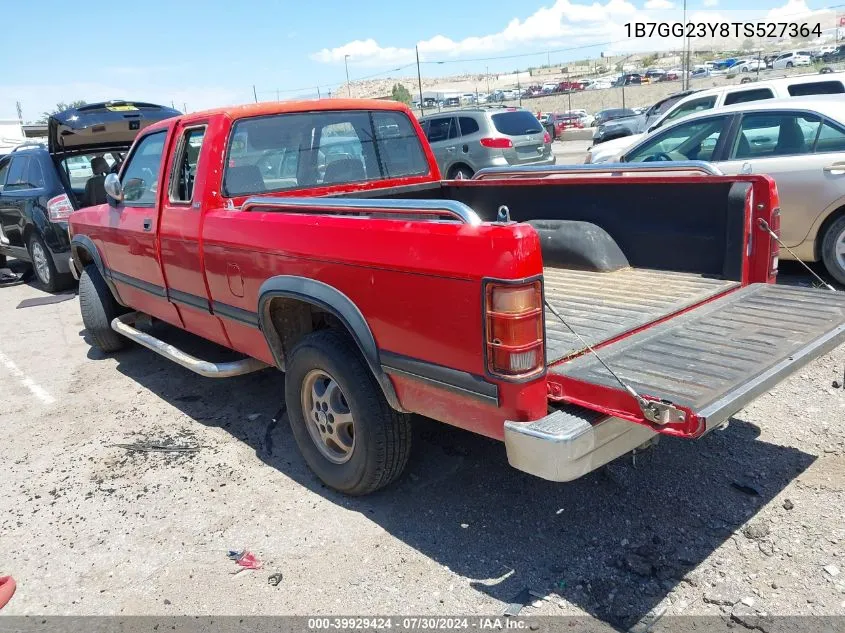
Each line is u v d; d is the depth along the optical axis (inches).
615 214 181.8
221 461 169.9
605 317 138.6
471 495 146.3
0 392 229.1
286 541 135.8
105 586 127.0
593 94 2365.9
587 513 137.3
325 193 185.9
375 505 145.5
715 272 164.4
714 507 136.1
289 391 150.9
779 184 262.4
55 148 335.3
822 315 133.1
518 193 201.8
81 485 163.5
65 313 330.0
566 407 108.6
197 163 169.6
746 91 393.7
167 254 184.1
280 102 178.1
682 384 103.0
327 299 131.7
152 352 258.2
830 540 123.6
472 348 107.9
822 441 157.2
